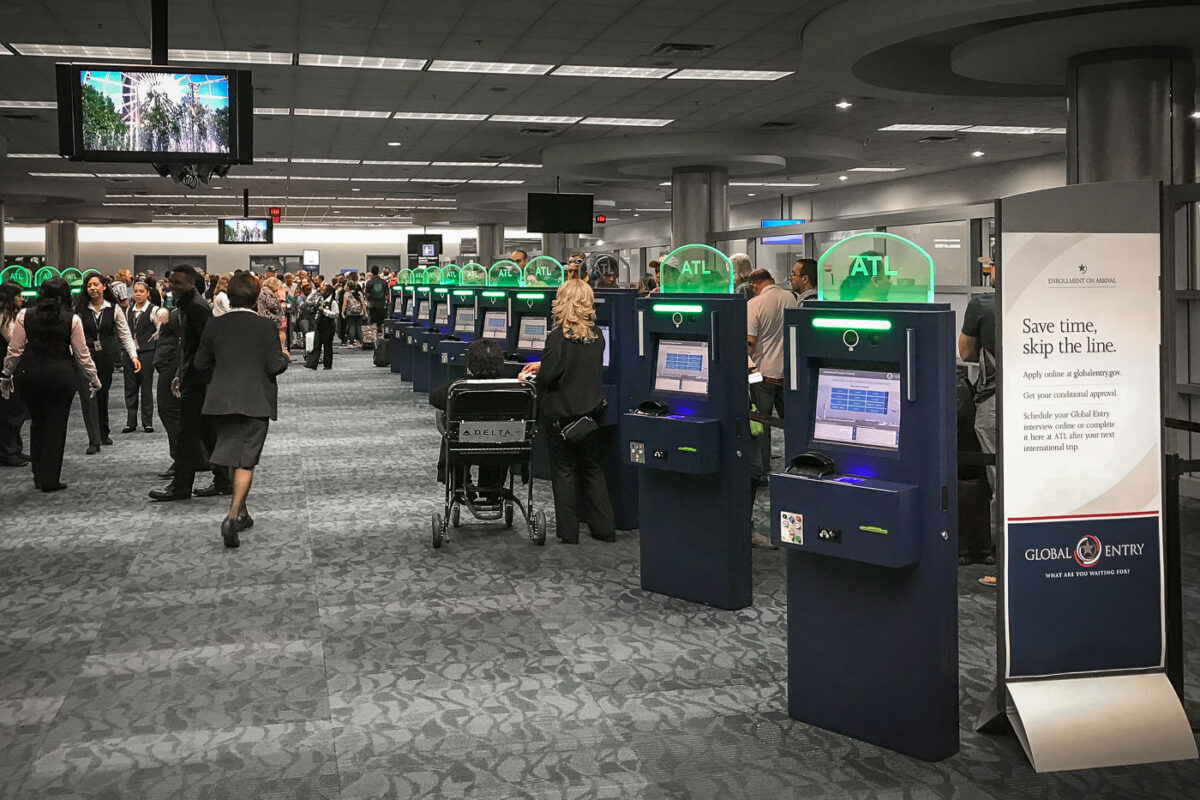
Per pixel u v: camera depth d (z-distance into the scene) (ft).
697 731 11.78
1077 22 28.58
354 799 10.18
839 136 61.72
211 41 36.73
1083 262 11.25
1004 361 11.15
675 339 16.65
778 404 25.14
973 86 39.60
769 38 37.22
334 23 34.45
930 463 10.75
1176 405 25.61
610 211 114.21
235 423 20.26
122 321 32.45
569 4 32.58
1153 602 11.57
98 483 26.76
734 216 112.06
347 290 78.18
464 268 63.16
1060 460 11.30
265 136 61.11
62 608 16.38
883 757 11.09
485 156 70.54
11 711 12.35
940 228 64.95
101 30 34.83
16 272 64.69
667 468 16.05
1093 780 10.57
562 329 19.76
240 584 17.72
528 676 13.47
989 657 14.05
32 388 25.17
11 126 55.93
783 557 19.36
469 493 21.47
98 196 87.92
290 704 12.56
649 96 48.60
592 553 19.77
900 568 11.02
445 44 37.81
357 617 15.93
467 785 10.47
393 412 41.39
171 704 12.57
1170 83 30.19
